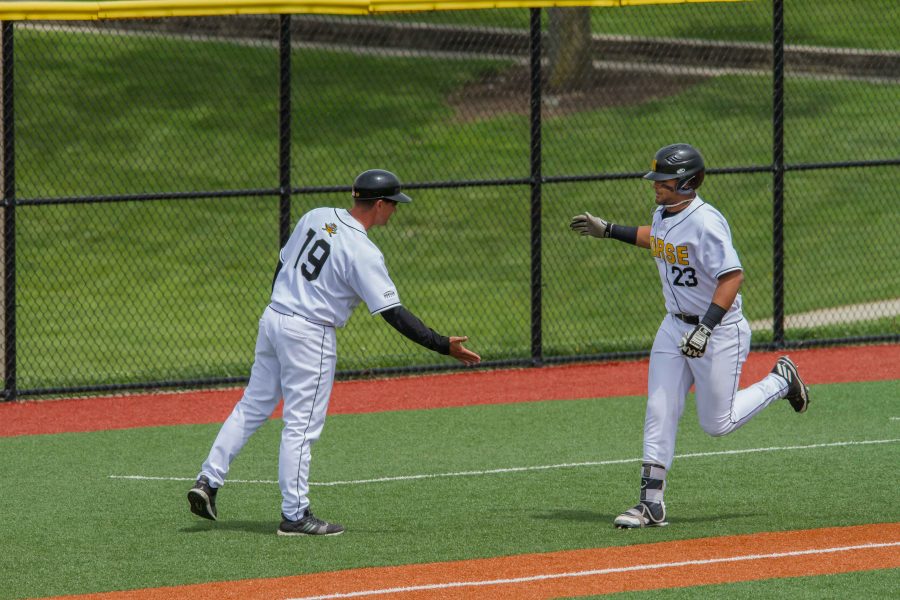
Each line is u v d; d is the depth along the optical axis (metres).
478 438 37.34
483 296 63.06
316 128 88.31
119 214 75.25
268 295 64.00
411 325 26.23
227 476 33.00
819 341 50.31
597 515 29.08
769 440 36.22
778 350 49.75
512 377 46.09
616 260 68.31
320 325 26.81
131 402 42.72
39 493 31.33
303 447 27.16
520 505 30.08
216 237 72.69
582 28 90.81
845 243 70.19
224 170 82.88
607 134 85.62
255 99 92.06
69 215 74.81
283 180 44.25
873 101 89.81
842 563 25.02
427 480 32.59
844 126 86.25
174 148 85.62
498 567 25.03
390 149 85.75
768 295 61.81
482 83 94.50
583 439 37.06
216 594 23.53
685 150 27.03
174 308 61.53
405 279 65.88
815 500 30.02
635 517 27.69
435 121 89.62
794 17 98.81
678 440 36.34
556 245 71.00
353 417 40.25
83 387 43.44
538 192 46.94
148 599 23.31
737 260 26.66
